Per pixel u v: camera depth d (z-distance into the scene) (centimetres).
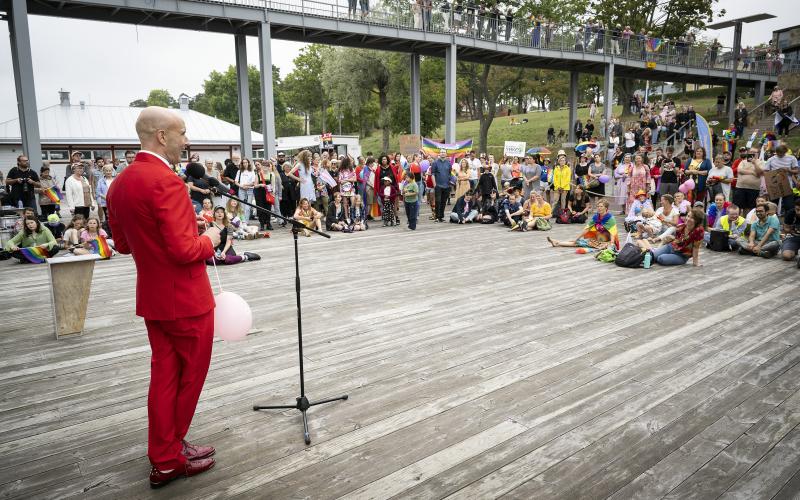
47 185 1093
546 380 370
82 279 479
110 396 356
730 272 726
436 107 3997
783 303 567
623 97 4103
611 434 297
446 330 482
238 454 280
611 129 2180
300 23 1728
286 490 248
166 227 220
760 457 274
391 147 5138
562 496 242
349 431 303
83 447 291
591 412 323
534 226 1137
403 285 658
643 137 2011
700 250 911
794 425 307
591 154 1281
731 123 2188
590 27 2575
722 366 394
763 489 248
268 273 737
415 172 1479
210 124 3155
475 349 432
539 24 2375
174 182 226
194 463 263
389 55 3772
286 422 314
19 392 362
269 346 445
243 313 276
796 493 245
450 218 1288
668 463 269
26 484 255
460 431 301
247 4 1620
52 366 409
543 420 313
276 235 1111
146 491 249
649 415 319
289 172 1197
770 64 3316
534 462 270
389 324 501
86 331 495
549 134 3791
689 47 3002
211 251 241
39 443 295
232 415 323
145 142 230
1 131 2562
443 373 384
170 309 233
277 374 386
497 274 718
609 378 373
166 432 245
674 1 3716
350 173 1164
